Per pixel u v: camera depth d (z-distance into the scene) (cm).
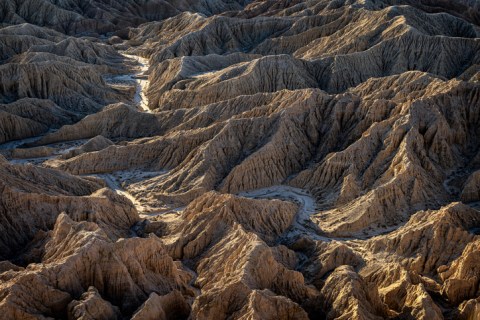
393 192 6606
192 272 5362
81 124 9669
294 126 8012
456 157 7362
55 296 4297
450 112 7688
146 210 7038
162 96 11194
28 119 9850
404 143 7062
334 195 6994
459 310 4512
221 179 7544
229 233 5644
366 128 7762
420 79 8781
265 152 7600
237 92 10506
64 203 6041
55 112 10369
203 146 7912
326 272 5362
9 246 5625
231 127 8069
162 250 5047
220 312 4366
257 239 5153
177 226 6109
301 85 10781
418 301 4469
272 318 4300
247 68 11069
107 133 9725
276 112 8256
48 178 6769
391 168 6931
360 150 7294
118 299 4541
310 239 5972
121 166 8294
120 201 6688
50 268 4438
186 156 8162
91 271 4594
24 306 4144
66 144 9369
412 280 4941
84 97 11062
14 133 9662
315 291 4850
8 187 5875
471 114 7762
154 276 4884
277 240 6228
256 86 10738
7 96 10669
